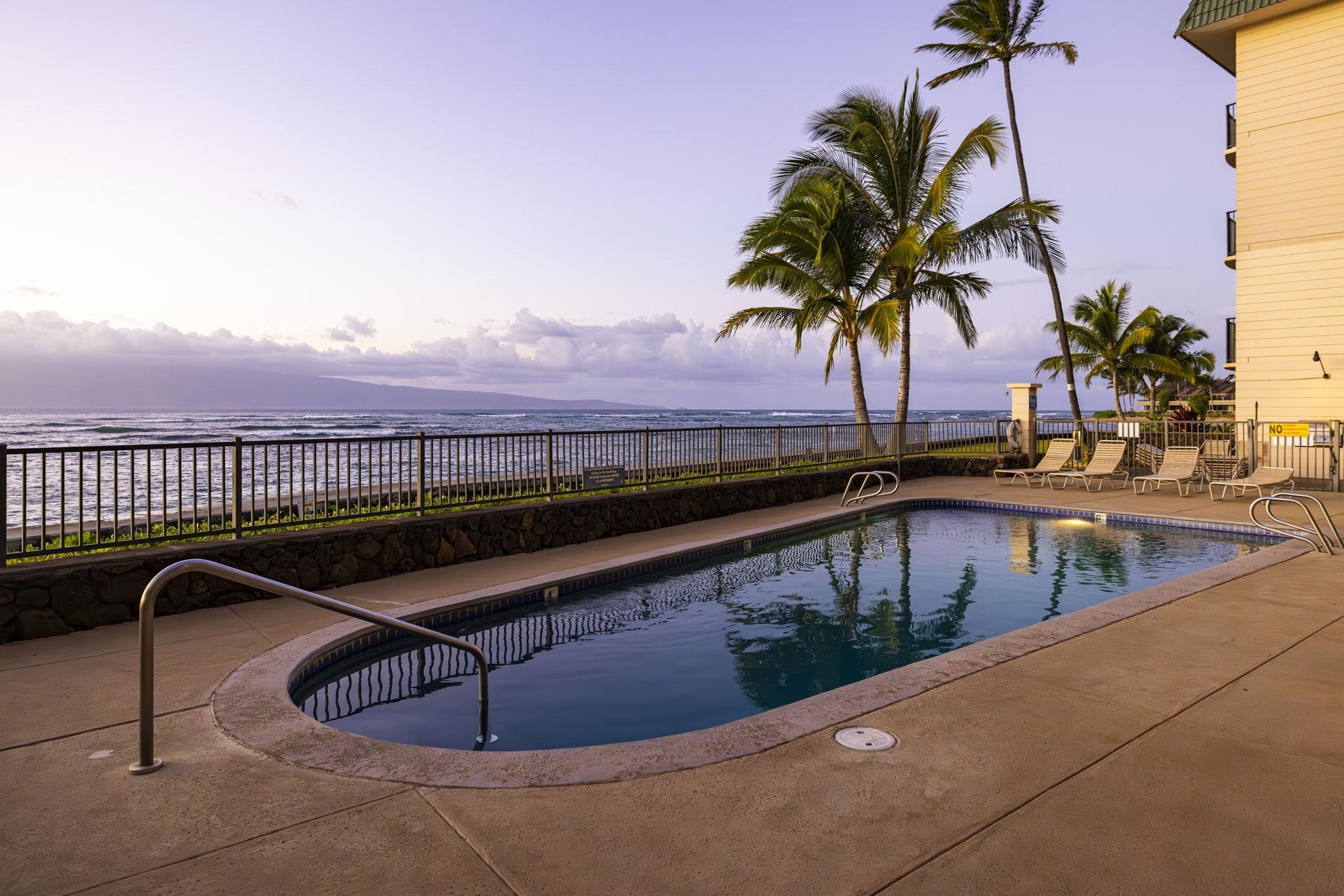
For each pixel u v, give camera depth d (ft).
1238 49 50.37
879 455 50.55
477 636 19.17
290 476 21.56
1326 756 9.73
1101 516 35.73
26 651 15.21
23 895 7.02
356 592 20.38
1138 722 10.84
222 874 7.36
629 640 18.94
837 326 60.44
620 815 8.39
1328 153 46.75
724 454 38.24
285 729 11.04
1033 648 14.29
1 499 16.22
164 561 18.17
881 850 7.60
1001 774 9.25
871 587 24.00
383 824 8.28
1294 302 48.14
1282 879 7.07
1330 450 44.83
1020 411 55.77
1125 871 7.21
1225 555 27.84
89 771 9.67
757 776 9.27
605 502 29.81
